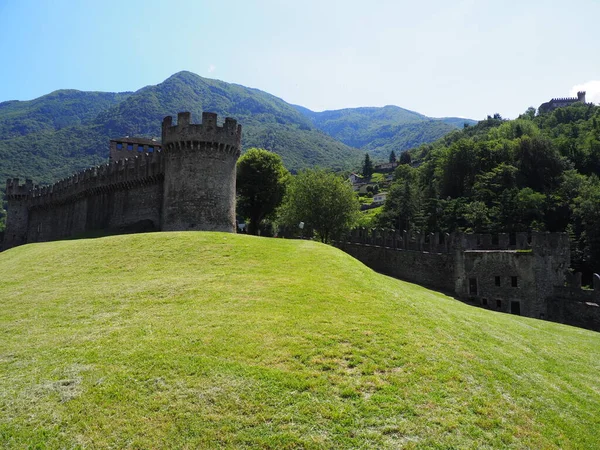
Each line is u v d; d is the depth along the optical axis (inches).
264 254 1158.3
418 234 1942.7
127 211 2369.6
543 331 989.2
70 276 1044.5
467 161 4680.1
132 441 392.2
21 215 3366.1
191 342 579.2
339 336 599.5
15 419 425.1
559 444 414.9
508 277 1620.3
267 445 386.3
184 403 441.4
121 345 580.7
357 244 2178.9
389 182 7308.1
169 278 948.6
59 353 569.6
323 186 2758.4
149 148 3380.9
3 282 1036.5
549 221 3506.4
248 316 674.2
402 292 979.3
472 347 631.8
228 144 1969.7
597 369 684.1
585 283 2977.4
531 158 4276.6
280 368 507.2
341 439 395.2
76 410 435.8
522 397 495.5
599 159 4372.5
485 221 3491.6
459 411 446.3
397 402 450.9
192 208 1892.2
